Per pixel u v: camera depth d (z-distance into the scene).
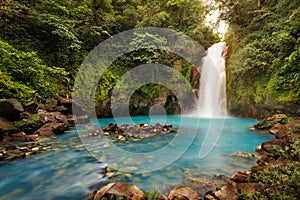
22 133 5.38
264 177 2.20
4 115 5.31
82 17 12.02
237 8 10.88
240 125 7.72
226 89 10.71
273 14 9.39
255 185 2.19
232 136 5.93
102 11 13.03
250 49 8.96
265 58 8.49
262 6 10.46
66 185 2.75
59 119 6.83
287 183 1.94
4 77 6.10
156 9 14.20
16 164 3.56
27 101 6.21
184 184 2.73
